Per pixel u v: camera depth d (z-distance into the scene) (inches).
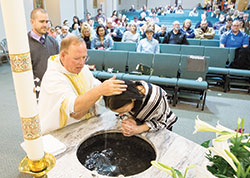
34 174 23.5
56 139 48.4
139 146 51.0
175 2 642.8
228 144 33.4
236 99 154.2
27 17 255.3
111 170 43.7
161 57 154.6
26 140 23.0
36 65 95.4
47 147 45.3
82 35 182.9
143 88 49.8
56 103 48.4
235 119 125.8
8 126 113.3
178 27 197.5
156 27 245.6
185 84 135.8
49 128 51.9
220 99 153.8
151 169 41.7
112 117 60.1
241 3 467.8
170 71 152.9
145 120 53.6
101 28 179.9
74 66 48.2
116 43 196.5
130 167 44.7
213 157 35.7
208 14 480.1
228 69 163.0
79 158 46.3
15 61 20.1
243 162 31.2
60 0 299.0
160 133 52.9
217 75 172.7
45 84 50.5
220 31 251.3
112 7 494.3
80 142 49.3
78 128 54.3
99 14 399.5
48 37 100.6
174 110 135.8
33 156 23.6
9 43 19.8
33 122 22.5
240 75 158.1
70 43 45.6
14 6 18.8
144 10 528.4
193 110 136.4
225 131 31.3
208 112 134.0
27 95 21.4
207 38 227.1
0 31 230.8
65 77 51.6
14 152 93.2
